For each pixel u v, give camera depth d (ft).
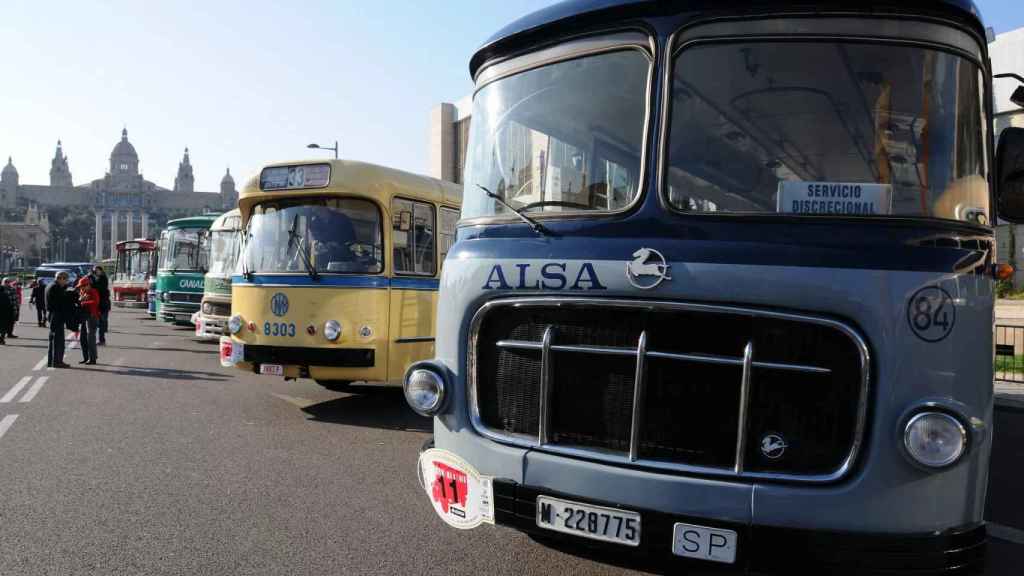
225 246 53.06
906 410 9.11
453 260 12.30
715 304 9.82
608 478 10.12
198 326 53.42
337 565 13.98
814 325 9.47
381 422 27.89
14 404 31.19
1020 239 59.88
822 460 9.42
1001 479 22.03
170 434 25.48
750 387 9.63
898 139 9.92
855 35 10.04
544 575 13.57
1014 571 14.64
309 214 28.50
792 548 9.29
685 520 9.67
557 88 11.78
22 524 16.16
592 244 10.66
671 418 10.05
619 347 10.36
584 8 11.42
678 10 10.71
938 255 9.45
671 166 10.44
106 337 67.67
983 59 10.70
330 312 27.35
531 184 11.85
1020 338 51.67
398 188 28.96
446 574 13.60
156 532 15.71
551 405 10.83
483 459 11.30
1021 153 11.40
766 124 10.16
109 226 649.61
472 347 11.70
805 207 9.85
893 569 9.04
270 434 25.62
